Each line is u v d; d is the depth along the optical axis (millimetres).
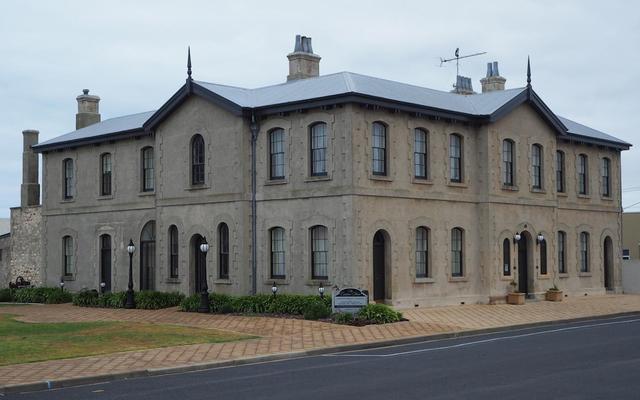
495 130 34625
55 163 41156
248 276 31984
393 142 31016
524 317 29062
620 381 14758
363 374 16281
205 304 29969
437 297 32312
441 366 17266
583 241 41031
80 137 39469
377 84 32344
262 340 21938
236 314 29156
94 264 38938
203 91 33094
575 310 32125
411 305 31219
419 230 32219
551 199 37531
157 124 35281
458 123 33750
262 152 31984
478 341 22516
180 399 13758
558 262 39219
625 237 59344
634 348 20062
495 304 33812
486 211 34094
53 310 32875
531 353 19281
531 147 36719
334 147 29859
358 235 29375
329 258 29906
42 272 41500
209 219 33219
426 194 32094
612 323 28219
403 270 31094
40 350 19500
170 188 34906
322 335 23078
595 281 41312
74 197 40125
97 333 22984
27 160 45688
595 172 41938
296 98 31062
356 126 29594
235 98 32750
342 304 26734
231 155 32406
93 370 16703
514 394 13500
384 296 30672
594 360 17766
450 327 25297
